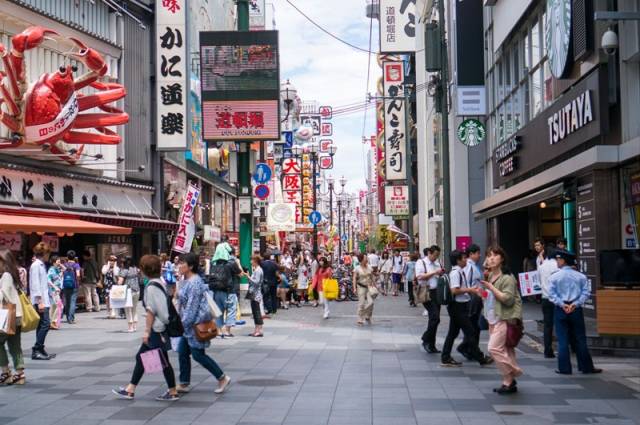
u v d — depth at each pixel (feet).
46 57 82.38
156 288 30.60
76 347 48.80
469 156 102.37
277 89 70.54
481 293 33.12
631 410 27.99
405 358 42.96
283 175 161.89
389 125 143.23
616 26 50.49
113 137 85.56
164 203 113.09
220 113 70.64
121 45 99.76
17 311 33.68
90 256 84.12
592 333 45.11
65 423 26.35
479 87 88.22
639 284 42.01
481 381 34.96
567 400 30.01
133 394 31.01
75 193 87.45
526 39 74.84
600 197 51.85
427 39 71.82
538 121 67.10
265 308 72.84
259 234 104.47
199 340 31.40
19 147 73.51
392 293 125.29
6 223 64.69
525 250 92.53
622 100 50.19
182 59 103.24
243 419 26.99
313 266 92.43
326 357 43.39
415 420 26.68
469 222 102.06
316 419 26.94
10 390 32.96
